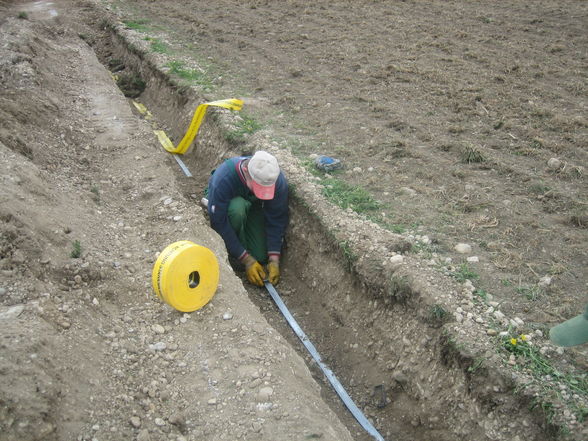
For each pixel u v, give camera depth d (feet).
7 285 11.96
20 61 23.40
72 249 13.79
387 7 36.68
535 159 18.70
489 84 24.20
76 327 11.77
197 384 11.43
